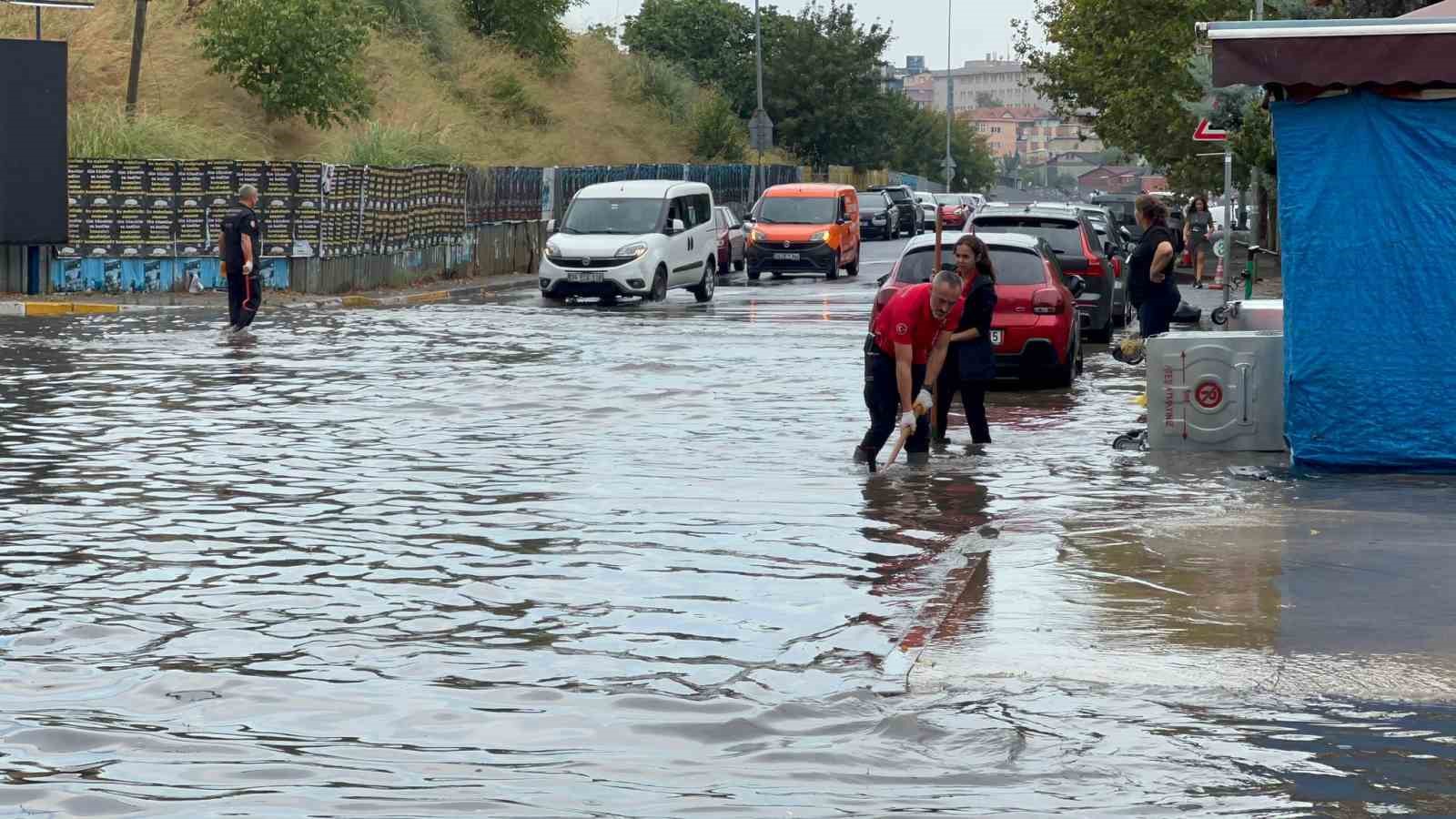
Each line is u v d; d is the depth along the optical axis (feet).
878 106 309.63
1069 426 53.98
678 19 310.04
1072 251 83.15
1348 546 31.58
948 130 339.36
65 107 100.63
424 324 92.12
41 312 96.32
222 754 20.57
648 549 33.60
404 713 22.33
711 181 209.77
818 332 87.56
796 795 18.90
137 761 20.31
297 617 27.84
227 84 153.07
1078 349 69.87
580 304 111.24
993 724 21.48
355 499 39.29
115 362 70.03
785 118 303.89
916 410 44.42
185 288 106.83
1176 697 22.50
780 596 29.43
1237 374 46.29
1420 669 23.48
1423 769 19.62
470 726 21.75
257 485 41.16
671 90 247.70
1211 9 148.66
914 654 25.02
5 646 25.94
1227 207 86.33
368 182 117.29
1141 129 165.89
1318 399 42.39
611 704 22.65
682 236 113.19
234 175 107.65
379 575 31.07
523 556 32.81
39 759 20.39
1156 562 30.37
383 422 52.90
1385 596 27.53
